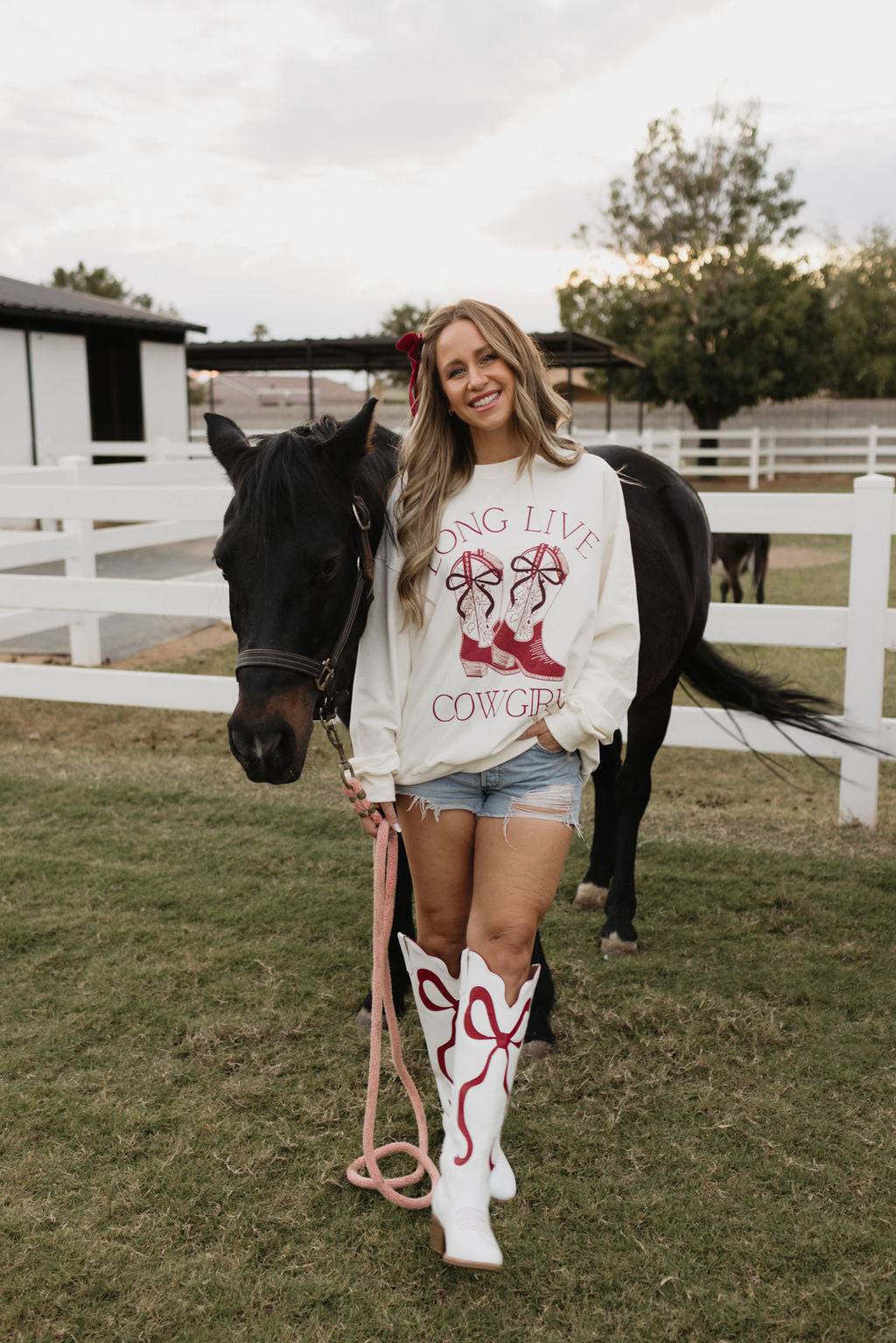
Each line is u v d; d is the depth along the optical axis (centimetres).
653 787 458
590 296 3083
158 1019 265
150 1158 212
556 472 182
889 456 2420
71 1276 181
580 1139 216
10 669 502
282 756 178
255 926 318
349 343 1672
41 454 1592
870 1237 186
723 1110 225
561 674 177
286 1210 197
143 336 1798
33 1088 235
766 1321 169
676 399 2898
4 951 302
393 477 205
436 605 179
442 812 182
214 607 488
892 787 457
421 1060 247
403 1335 169
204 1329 170
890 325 3919
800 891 338
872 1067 239
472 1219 159
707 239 2950
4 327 1508
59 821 410
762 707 332
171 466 842
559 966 291
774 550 1337
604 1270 181
